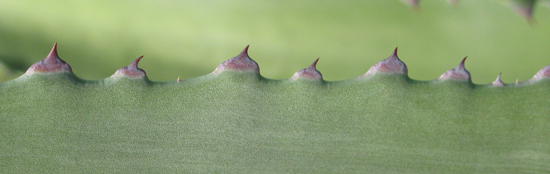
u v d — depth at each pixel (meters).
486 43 0.19
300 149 0.15
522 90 0.15
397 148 0.15
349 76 0.20
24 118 0.15
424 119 0.15
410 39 0.20
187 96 0.15
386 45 0.20
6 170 0.15
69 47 0.20
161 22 0.20
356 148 0.15
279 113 0.15
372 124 0.15
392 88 0.15
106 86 0.15
